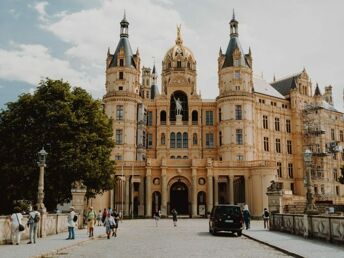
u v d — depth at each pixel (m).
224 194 88.44
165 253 21.59
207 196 77.81
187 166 79.44
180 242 28.62
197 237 33.44
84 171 48.50
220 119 94.56
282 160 100.31
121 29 94.75
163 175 78.38
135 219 72.94
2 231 26.47
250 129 90.75
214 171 79.00
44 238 31.42
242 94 90.81
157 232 40.03
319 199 91.62
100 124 53.72
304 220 30.19
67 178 48.66
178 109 97.62
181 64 106.00
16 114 49.94
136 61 93.50
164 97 98.44
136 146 90.19
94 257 20.16
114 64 91.81
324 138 104.81
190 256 20.20
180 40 109.88
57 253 22.28
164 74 107.25
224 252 22.11
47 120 49.25
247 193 78.31
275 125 101.06
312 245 24.22
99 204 75.44
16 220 26.39
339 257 18.66
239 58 93.12
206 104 98.06
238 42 95.38
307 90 108.50
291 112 104.56
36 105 49.41
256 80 104.25
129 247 25.20
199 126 97.31
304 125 103.25
